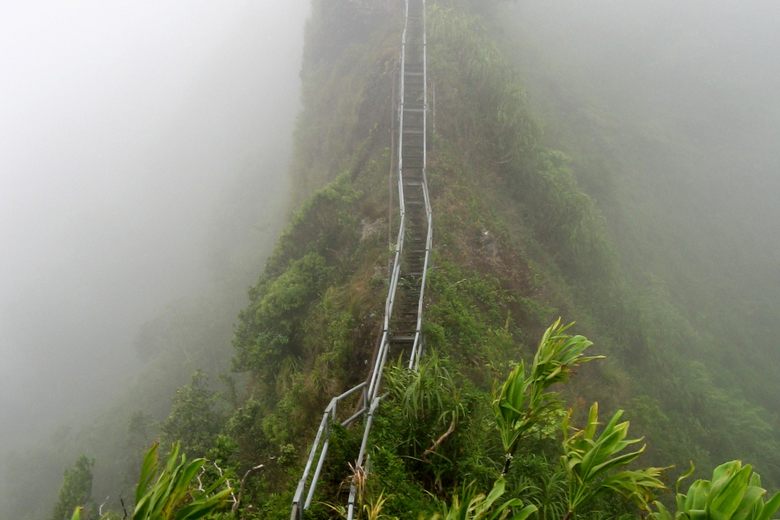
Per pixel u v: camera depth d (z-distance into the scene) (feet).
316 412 27.76
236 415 33.76
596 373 36.91
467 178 44.68
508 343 31.55
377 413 19.98
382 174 45.91
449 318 30.09
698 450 36.35
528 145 47.83
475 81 52.44
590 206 47.83
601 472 10.49
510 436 13.03
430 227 34.83
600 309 43.78
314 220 44.27
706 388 45.14
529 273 39.42
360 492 14.88
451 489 16.57
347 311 32.76
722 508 7.89
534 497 15.99
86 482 44.93
